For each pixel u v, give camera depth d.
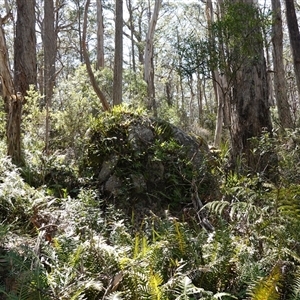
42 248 2.86
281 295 2.45
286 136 6.04
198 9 21.19
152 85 18.67
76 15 24.45
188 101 28.41
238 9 5.75
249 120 6.33
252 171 5.35
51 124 7.02
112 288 2.39
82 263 2.60
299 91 8.98
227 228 3.02
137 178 4.80
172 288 2.35
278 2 12.47
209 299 2.26
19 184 4.02
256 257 2.78
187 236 3.01
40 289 2.31
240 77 6.39
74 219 3.49
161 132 5.29
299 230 2.83
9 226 3.19
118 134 5.14
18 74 8.96
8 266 2.60
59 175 5.05
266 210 3.11
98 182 4.93
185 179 4.83
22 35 9.09
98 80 13.56
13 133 5.23
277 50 12.20
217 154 6.03
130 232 3.74
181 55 5.83
